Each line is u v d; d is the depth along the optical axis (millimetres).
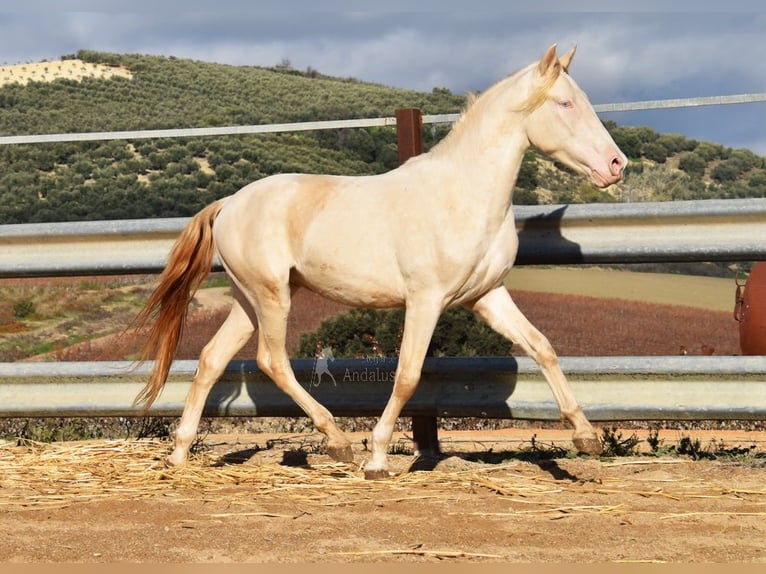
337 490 7094
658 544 5402
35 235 9273
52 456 8523
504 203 7406
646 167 52000
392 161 64750
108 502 6762
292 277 8094
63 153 80375
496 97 7395
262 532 5773
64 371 9172
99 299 34562
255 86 124500
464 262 7297
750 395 7879
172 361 8469
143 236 9125
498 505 6477
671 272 48438
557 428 12312
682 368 7973
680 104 8422
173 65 134000
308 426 12344
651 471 7586
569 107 7234
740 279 46562
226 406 9039
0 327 30219
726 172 53688
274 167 71125
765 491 6770
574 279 43906
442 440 10734
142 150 80938
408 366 7449
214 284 36375
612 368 8117
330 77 147500
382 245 7508
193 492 7141
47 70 127375
